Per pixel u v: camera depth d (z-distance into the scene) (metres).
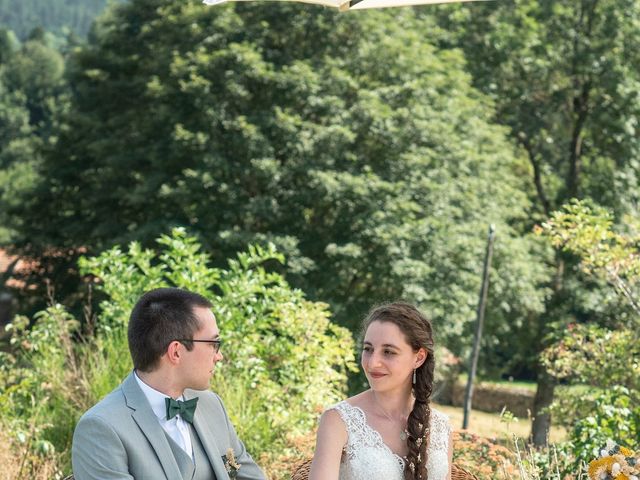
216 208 18.53
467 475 3.83
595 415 6.93
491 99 22.03
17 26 118.75
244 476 3.50
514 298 20.66
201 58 18.94
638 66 21.70
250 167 18.72
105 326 7.28
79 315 19.73
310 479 3.48
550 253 21.39
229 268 18.05
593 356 9.93
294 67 18.80
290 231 19.22
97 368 6.86
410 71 20.33
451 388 29.42
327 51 20.42
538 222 23.72
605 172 22.20
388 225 18.06
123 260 7.89
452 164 20.08
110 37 22.67
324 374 8.18
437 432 3.71
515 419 5.79
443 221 19.22
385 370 3.54
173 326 3.18
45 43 88.94
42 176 23.83
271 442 6.69
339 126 18.47
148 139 20.62
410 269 17.98
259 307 7.95
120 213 21.50
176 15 21.33
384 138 19.41
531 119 23.14
